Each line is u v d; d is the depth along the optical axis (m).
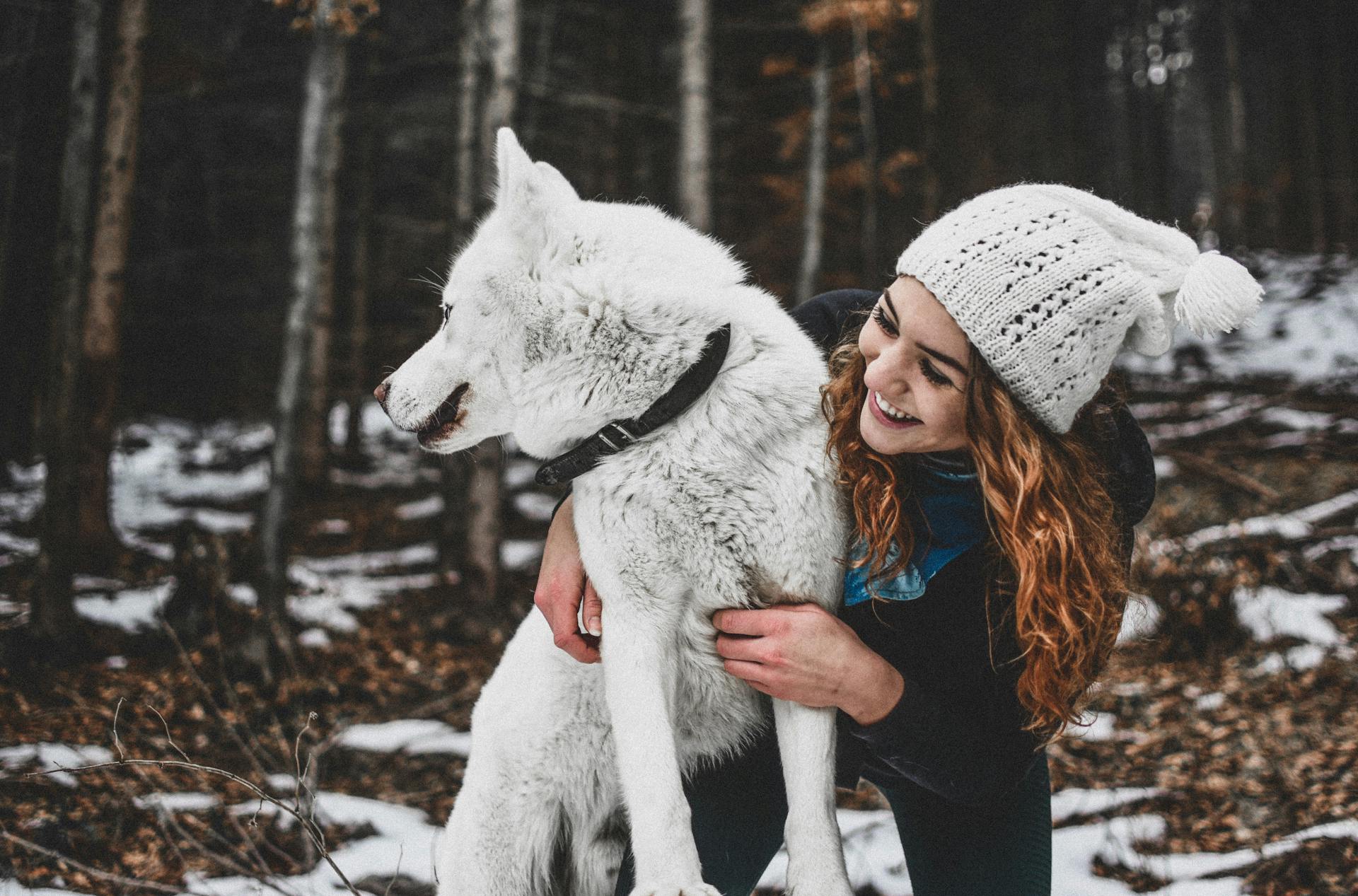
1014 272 1.62
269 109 16.17
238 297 15.95
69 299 5.59
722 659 2.00
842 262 14.95
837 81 12.42
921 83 14.52
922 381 1.70
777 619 1.79
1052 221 1.65
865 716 1.80
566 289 1.94
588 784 2.29
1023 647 1.76
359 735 4.79
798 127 12.25
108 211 7.41
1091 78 30.09
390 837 3.67
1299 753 4.35
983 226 1.64
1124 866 3.53
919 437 1.75
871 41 12.32
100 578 7.00
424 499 11.30
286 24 14.80
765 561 1.91
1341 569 6.61
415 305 16.95
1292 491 8.22
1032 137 22.14
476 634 6.82
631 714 1.87
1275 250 22.50
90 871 2.69
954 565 1.91
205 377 15.50
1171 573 5.95
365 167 13.96
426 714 5.35
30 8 8.16
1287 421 10.03
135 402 14.55
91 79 5.66
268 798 2.32
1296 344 13.87
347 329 16.70
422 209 17.45
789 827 1.82
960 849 2.07
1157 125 27.44
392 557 8.80
